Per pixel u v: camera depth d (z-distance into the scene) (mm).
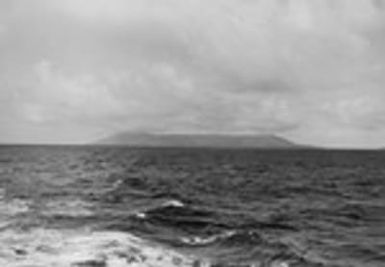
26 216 20891
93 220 20141
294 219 22344
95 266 11969
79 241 15188
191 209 24438
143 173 57406
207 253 14023
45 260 12477
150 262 12609
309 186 42625
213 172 62312
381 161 111062
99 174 53781
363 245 16125
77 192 33156
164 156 136000
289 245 15469
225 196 33031
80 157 114625
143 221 19891
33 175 49062
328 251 15086
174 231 17891
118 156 129500
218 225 19578
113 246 14453
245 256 13688
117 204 26531
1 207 23922
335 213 24703
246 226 19828
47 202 26750
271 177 54094
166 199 29484
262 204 28594
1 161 81875
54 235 16297
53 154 133500
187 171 63625
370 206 27922
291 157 140125
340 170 71000
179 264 12516
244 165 84562
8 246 14266
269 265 12742
